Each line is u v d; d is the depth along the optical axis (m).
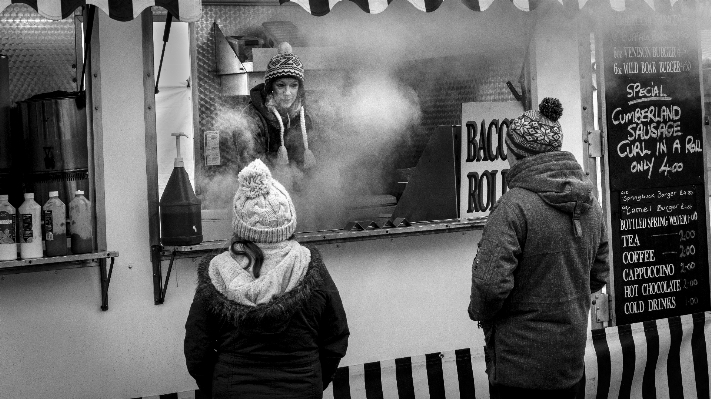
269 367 2.78
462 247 4.32
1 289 3.38
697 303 4.88
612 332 4.64
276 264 2.79
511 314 3.21
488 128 4.27
